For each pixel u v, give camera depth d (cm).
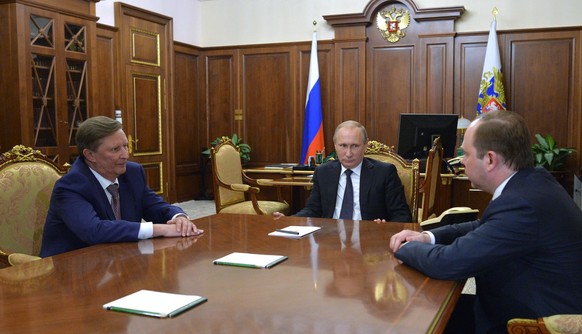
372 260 172
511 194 152
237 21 838
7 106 499
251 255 177
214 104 852
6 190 239
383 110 765
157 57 739
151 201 251
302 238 207
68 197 213
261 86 830
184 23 816
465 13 729
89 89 561
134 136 697
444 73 734
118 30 666
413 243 167
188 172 830
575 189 644
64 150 534
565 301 148
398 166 358
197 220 250
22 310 125
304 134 777
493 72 693
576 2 689
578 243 150
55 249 218
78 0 549
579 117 695
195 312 123
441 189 500
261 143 836
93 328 114
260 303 129
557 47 698
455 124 498
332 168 308
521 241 147
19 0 486
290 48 809
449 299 136
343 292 138
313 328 113
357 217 298
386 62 760
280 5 813
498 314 157
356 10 778
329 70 789
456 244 153
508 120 159
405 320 118
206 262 170
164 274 156
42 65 514
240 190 475
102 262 171
